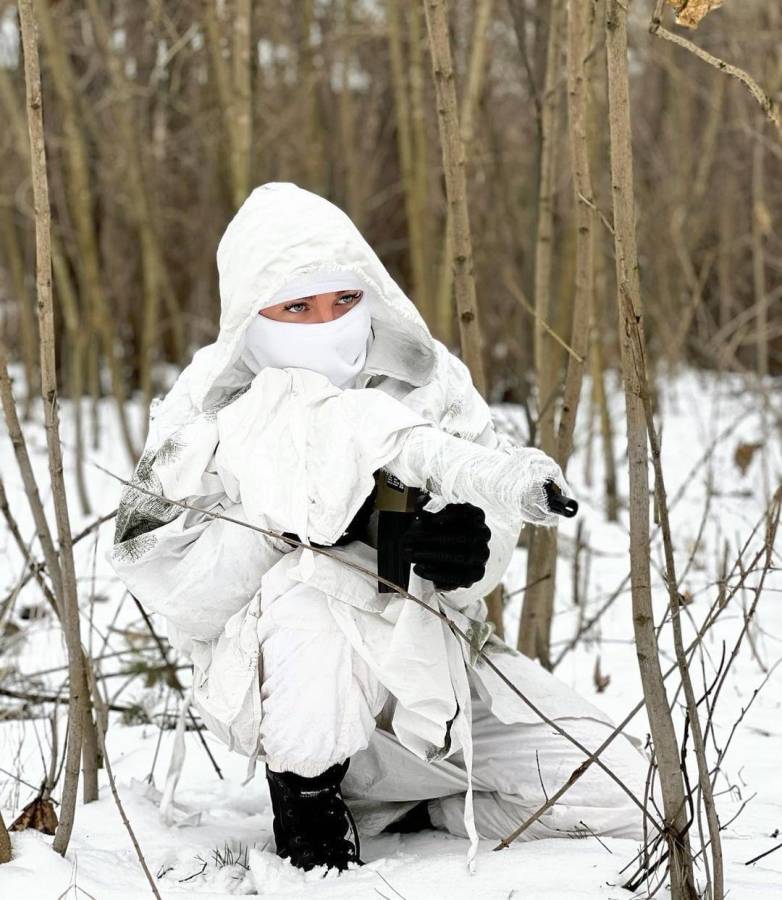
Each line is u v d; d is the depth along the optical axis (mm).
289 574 1841
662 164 6730
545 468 1503
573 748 1946
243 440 1883
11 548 3936
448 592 1860
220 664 1904
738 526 4234
